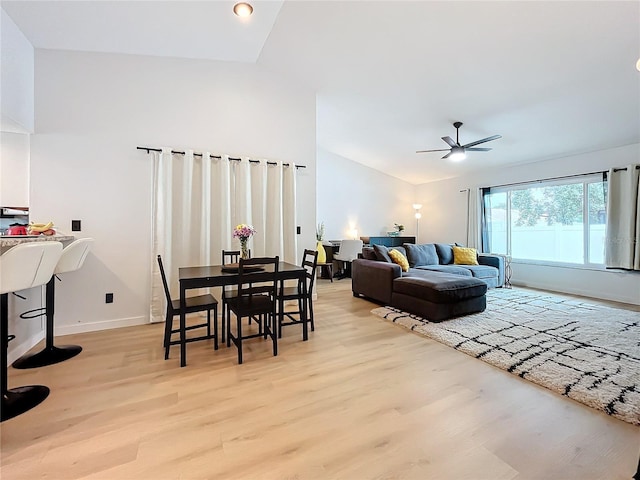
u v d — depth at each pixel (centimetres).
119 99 325
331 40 323
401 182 802
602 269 466
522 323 333
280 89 409
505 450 145
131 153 329
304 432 158
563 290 512
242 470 133
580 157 494
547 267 536
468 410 178
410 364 239
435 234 762
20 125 274
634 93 334
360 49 332
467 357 253
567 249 515
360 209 748
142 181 334
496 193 631
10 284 167
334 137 602
